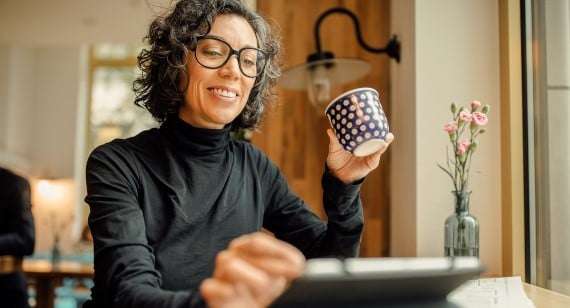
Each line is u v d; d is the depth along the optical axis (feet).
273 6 7.55
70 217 23.04
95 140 24.13
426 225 5.74
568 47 5.16
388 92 7.36
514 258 5.40
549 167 5.27
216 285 1.66
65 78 23.82
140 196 3.30
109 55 24.31
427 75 5.86
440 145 5.80
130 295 2.36
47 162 23.50
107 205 3.03
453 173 5.76
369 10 7.50
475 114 4.96
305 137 7.46
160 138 3.55
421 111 5.83
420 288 1.90
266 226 4.11
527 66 5.56
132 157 3.36
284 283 1.66
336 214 3.38
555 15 5.27
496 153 5.75
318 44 6.77
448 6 5.91
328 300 1.80
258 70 3.76
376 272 1.74
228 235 3.51
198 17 3.42
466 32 5.89
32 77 23.85
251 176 3.86
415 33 5.90
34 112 23.79
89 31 19.15
